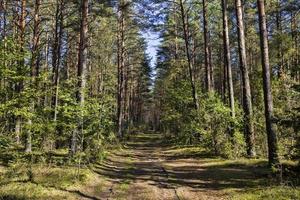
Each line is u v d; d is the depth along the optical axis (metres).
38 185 12.69
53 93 15.34
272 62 34.41
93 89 37.97
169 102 39.25
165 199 12.36
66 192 12.47
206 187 13.77
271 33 40.25
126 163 21.70
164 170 18.16
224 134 22.30
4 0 26.05
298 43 38.69
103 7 26.61
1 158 15.47
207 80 31.05
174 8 34.09
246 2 35.41
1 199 10.54
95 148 19.78
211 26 40.22
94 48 41.38
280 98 18.31
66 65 38.53
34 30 20.50
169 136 47.22
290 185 12.09
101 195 12.80
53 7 31.09
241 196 11.64
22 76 12.82
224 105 23.92
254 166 17.03
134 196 12.83
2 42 12.67
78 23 26.72
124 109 57.75
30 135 14.91
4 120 13.09
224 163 18.97
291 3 33.75
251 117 20.45
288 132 14.35
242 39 20.80
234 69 59.41
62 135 17.42
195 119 26.48
